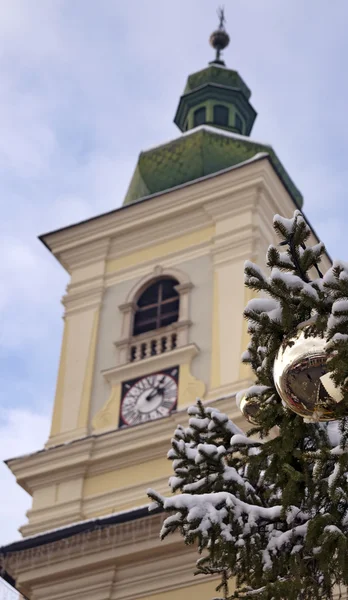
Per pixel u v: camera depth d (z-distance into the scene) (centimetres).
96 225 3023
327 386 929
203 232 2912
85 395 2725
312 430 1041
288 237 1019
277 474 1068
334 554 998
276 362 954
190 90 3700
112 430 2592
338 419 950
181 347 2678
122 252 2984
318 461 1001
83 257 3017
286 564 1052
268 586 1019
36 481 2575
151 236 2969
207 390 2580
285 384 945
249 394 1050
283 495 1046
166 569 2203
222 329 2681
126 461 2527
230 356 2620
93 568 2250
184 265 2875
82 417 2680
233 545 1062
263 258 2819
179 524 1091
